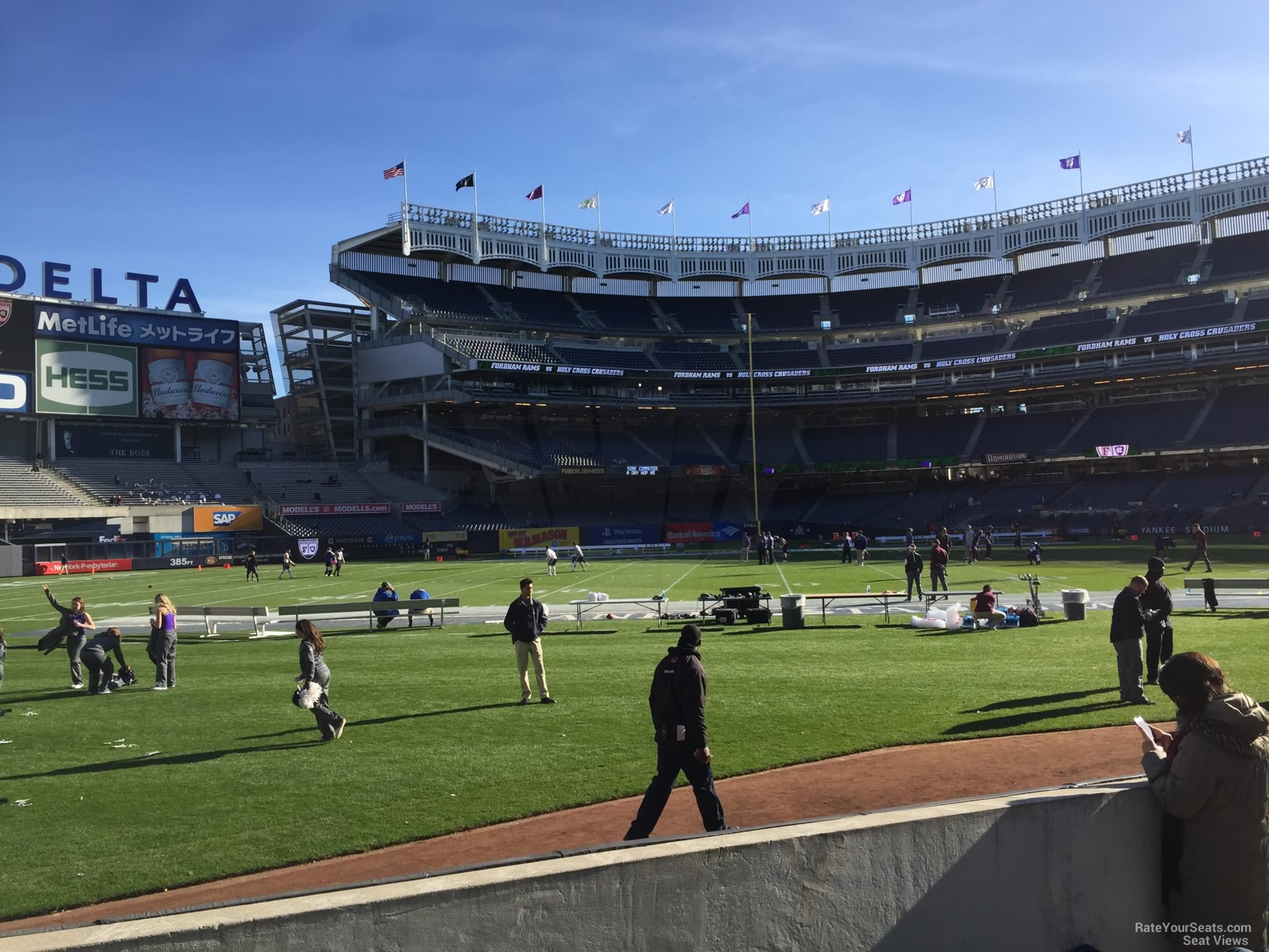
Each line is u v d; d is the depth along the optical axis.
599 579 39.97
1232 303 68.62
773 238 87.38
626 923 3.62
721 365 82.38
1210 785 4.10
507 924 3.48
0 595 38.72
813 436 83.56
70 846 7.83
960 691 13.41
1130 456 68.81
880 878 3.94
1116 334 72.06
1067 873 4.20
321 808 8.73
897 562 46.72
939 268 86.75
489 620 25.67
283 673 17.09
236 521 62.84
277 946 3.23
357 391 78.50
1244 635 17.69
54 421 62.44
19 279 62.41
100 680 15.48
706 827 7.14
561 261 82.88
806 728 11.41
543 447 78.75
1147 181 75.06
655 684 7.42
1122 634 12.20
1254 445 63.59
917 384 80.06
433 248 76.75
